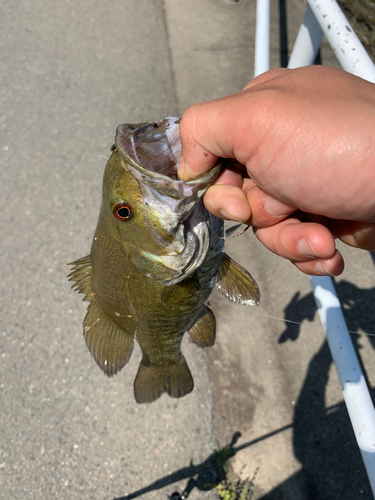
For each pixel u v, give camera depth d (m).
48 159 0.57
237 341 0.45
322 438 0.41
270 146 0.15
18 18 0.70
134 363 0.45
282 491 0.39
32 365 0.45
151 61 0.64
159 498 0.39
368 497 0.39
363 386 0.28
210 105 0.16
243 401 0.42
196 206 0.20
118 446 0.41
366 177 0.14
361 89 0.15
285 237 0.18
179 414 0.42
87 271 0.25
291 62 0.39
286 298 0.47
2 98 0.62
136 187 0.18
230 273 0.24
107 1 0.71
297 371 0.44
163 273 0.21
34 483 0.40
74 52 0.66
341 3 0.54
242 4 0.70
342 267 0.19
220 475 0.40
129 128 0.18
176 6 0.70
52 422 0.42
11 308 0.48
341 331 0.30
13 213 0.53
